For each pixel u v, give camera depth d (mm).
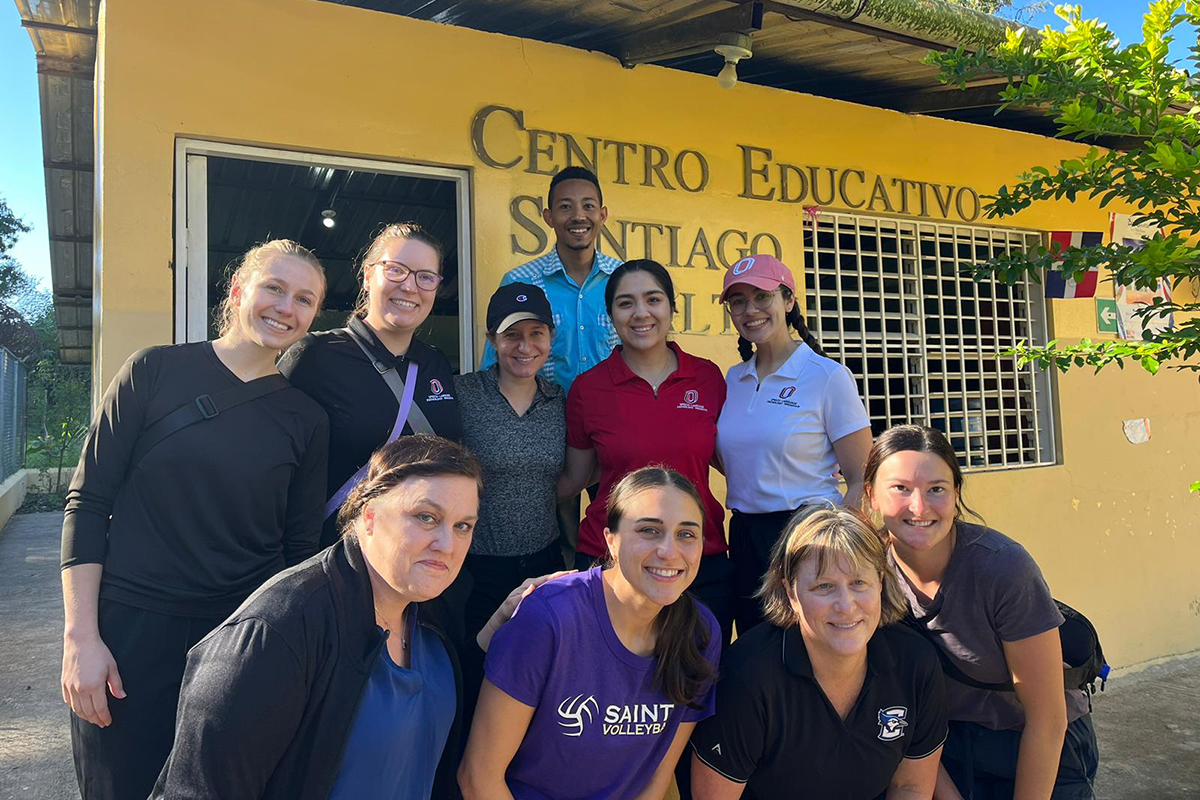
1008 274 3826
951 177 4977
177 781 1549
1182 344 2994
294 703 1585
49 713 4672
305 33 3285
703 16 3449
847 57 4094
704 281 4145
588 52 3885
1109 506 5344
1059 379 5254
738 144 4270
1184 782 3844
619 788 2104
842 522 2111
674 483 2016
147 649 2062
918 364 4863
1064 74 3279
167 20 3066
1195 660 5492
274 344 2178
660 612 2090
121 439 2109
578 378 2932
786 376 2844
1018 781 2367
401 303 2520
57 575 8656
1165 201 3324
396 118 3445
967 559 2357
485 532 2748
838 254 4605
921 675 2201
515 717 2008
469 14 3623
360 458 2484
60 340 11797
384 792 1706
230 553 2143
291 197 5438
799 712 2150
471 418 2756
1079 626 2523
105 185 2967
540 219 3746
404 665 1827
